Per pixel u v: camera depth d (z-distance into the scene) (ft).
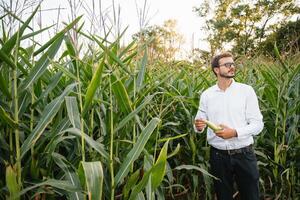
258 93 12.22
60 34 5.59
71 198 5.57
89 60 7.13
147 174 5.32
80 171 5.15
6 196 5.56
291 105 10.85
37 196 5.91
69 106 5.50
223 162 8.95
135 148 5.55
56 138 5.82
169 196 10.92
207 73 13.37
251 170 8.79
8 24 5.74
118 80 5.77
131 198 5.48
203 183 11.18
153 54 11.76
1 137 5.76
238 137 8.29
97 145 5.49
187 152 10.66
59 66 5.49
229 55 8.82
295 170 11.35
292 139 11.03
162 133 11.23
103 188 6.38
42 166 6.40
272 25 81.76
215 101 9.01
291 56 13.15
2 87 5.34
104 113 7.05
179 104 10.76
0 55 5.13
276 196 11.16
